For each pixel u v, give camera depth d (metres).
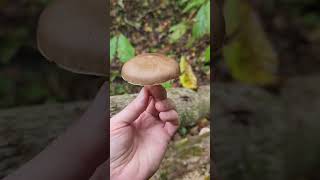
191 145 0.45
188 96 0.45
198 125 0.45
